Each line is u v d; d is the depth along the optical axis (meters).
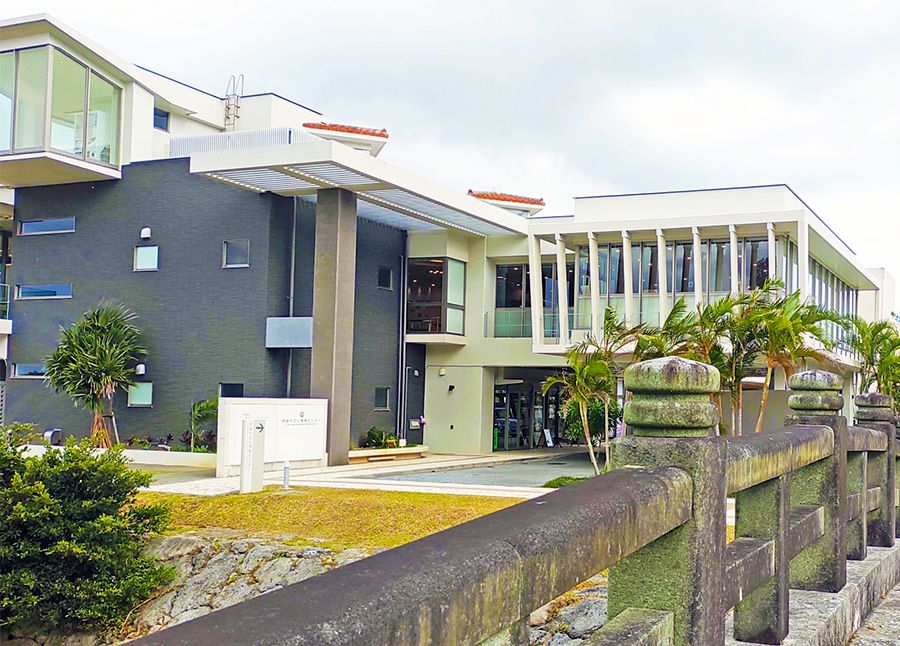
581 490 2.01
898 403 23.47
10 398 26.77
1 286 29.03
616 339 17.48
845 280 32.88
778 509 3.28
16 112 23.95
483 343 28.88
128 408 25.27
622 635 2.05
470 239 29.31
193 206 24.97
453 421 29.05
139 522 12.38
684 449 2.29
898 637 4.18
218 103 33.62
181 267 24.98
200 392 24.52
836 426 4.26
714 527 2.33
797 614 3.75
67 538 11.26
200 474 20.19
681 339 17.72
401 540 12.66
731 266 23.09
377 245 27.52
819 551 4.24
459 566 1.44
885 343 24.00
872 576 4.78
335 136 29.86
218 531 13.44
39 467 11.59
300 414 21.58
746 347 17.92
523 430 32.56
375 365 27.20
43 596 11.05
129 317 25.44
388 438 26.80
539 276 26.42
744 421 27.78
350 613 1.20
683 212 25.36
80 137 24.70
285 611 1.17
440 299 28.30
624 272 24.78
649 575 2.27
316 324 23.02
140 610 12.18
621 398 24.20
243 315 24.12
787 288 23.91
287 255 24.50
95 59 25.02
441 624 1.36
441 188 23.81
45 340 26.59
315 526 13.52
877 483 5.75
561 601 8.77
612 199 26.28
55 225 26.81
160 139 27.91
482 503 14.31
